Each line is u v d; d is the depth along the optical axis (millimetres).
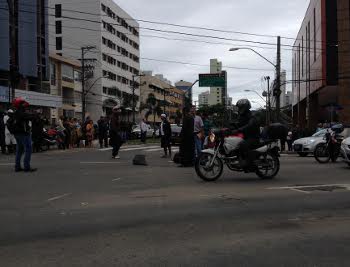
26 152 12086
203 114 16469
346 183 10227
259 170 10930
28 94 47250
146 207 7281
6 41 43312
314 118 57938
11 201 7809
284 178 11141
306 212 6984
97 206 7363
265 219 6484
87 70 70375
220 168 10625
